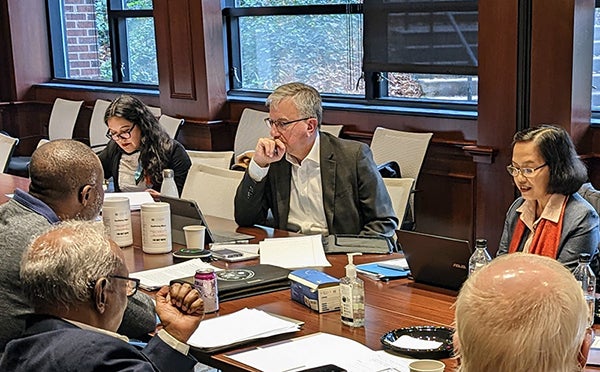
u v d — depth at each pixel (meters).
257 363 2.13
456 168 5.03
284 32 6.12
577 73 4.30
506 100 4.54
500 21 4.50
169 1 6.49
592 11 4.30
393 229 3.50
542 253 2.88
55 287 1.77
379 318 2.44
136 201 4.00
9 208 2.46
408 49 5.28
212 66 6.37
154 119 4.39
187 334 2.17
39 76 8.18
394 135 5.11
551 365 1.19
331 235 3.35
